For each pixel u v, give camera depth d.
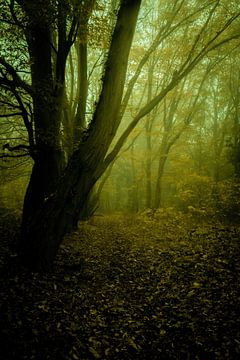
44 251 6.75
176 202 23.39
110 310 5.59
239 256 7.99
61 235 7.04
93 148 6.83
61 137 8.79
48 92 7.70
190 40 14.77
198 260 8.20
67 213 6.95
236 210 15.08
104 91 6.74
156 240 11.27
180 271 7.61
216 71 19.06
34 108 8.07
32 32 7.86
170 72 16.75
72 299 5.73
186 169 19.00
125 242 11.19
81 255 8.88
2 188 18.77
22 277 6.08
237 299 5.66
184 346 4.50
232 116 23.06
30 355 3.83
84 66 11.96
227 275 6.88
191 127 19.58
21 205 17.41
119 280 7.23
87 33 7.34
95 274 7.45
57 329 4.55
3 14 6.64
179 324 5.12
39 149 8.12
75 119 12.08
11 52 7.16
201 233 11.27
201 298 5.95
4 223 11.05
